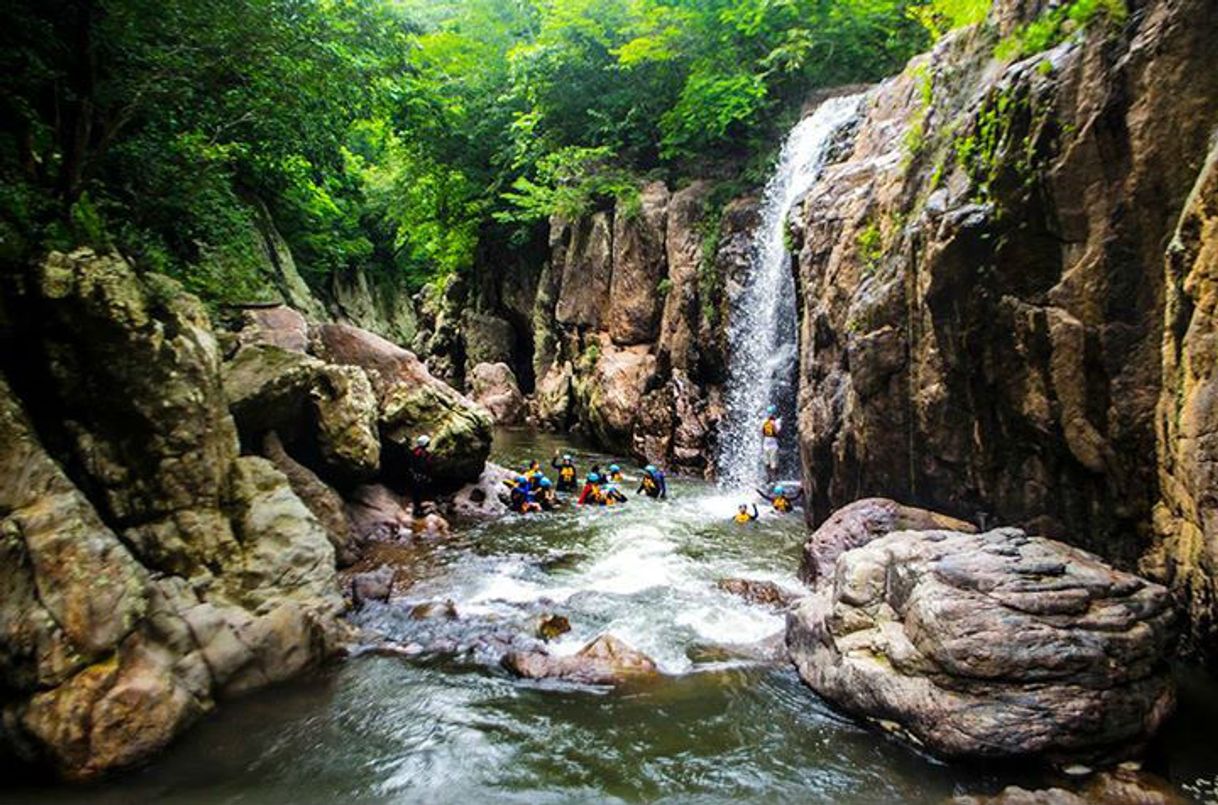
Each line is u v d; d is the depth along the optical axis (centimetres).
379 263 4016
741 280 1742
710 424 1803
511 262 3084
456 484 1487
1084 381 655
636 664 710
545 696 666
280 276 2038
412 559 1090
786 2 1678
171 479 716
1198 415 528
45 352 648
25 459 577
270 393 1078
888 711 566
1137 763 502
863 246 1016
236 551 749
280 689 675
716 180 1984
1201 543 545
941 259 758
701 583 966
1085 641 518
